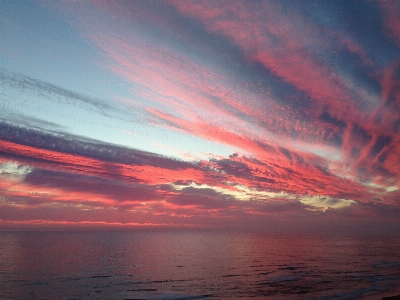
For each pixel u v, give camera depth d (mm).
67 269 48562
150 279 40375
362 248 105250
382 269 49562
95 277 41688
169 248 99062
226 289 33531
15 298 29422
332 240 177500
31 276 41688
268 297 29141
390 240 180500
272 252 86312
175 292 32188
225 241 153375
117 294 31328
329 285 35406
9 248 86312
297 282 37562
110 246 102750
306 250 94625
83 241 130125
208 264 57188
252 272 46781
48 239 142625
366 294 29938
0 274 42844
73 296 30469
